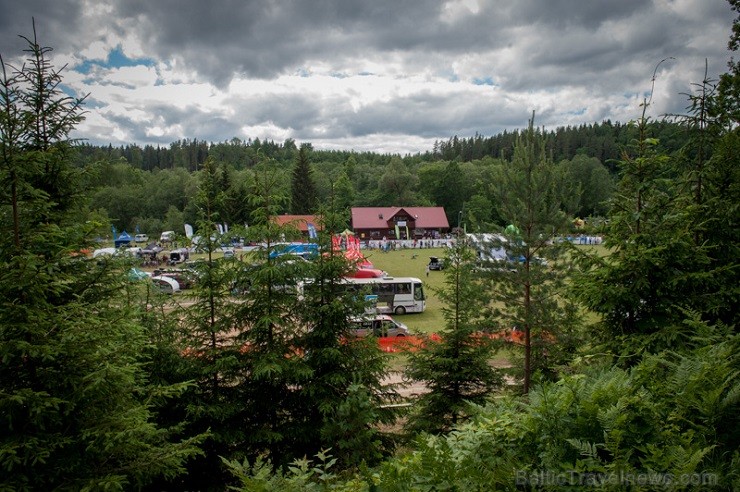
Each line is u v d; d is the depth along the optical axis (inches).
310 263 439.5
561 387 219.0
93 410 246.7
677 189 428.1
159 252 2358.5
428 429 454.6
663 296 370.3
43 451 216.4
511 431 197.5
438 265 1939.0
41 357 238.2
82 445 245.3
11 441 214.1
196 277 418.6
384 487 179.8
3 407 218.5
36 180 272.4
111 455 250.8
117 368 245.9
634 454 164.2
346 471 288.5
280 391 427.5
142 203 3545.8
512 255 491.2
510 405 248.5
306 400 419.8
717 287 373.7
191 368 382.0
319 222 464.8
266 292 427.2
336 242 465.7
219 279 411.8
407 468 187.6
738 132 414.6
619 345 374.0
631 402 176.7
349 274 462.3
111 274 289.7
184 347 396.5
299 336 440.5
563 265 465.1
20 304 227.8
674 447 151.4
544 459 168.4
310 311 436.5
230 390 409.1
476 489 161.8
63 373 236.5
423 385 710.5
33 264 220.5
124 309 280.1
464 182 4249.5
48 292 254.4
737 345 221.6
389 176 4397.1
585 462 158.6
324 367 438.0
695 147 431.2
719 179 413.4
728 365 202.5
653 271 372.2
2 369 228.7
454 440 213.9
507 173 494.9
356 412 315.6
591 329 425.4
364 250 2765.7
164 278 1355.8
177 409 382.9
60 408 240.8
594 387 195.0
